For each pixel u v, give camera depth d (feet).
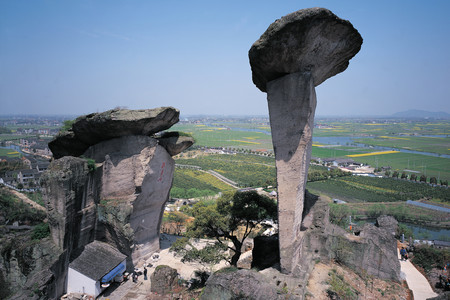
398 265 73.67
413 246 92.17
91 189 80.18
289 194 59.00
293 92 56.39
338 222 138.62
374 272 73.51
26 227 134.41
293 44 50.19
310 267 66.13
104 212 81.15
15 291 71.51
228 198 82.94
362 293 63.72
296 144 57.57
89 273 72.79
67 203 70.95
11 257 72.38
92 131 80.33
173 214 174.70
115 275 77.20
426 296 67.15
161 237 115.34
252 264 77.82
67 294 73.10
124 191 83.71
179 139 88.79
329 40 52.19
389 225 104.27
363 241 73.05
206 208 80.28
